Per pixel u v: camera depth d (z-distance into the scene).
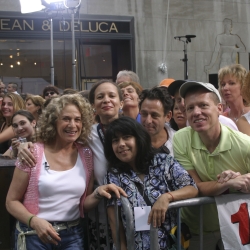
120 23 11.85
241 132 3.20
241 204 2.79
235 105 4.45
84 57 11.80
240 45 13.30
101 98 3.21
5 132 4.52
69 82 11.56
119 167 2.87
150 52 12.16
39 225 2.74
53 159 2.96
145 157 2.86
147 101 3.20
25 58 11.20
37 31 11.05
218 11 12.98
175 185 2.82
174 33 12.44
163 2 12.30
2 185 3.60
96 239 3.18
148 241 2.72
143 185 2.81
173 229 2.79
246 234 2.76
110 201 2.80
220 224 2.75
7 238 3.62
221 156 2.86
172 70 12.41
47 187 2.85
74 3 8.75
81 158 3.06
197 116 2.76
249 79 3.46
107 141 2.89
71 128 2.95
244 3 13.33
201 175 2.96
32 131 4.20
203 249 3.11
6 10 10.92
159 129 3.22
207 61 12.88
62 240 2.89
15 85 10.41
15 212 2.84
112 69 12.16
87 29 11.53
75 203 2.95
